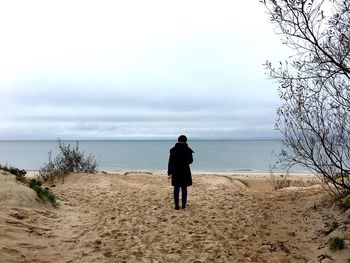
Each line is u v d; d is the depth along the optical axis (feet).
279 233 23.27
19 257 15.96
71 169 57.16
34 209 26.27
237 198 36.17
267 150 333.42
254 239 22.26
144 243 21.13
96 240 20.75
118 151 347.56
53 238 20.20
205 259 18.56
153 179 54.90
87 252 18.63
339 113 24.34
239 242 21.56
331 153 24.81
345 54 20.81
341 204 24.54
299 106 24.82
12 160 201.67
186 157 31.04
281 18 20.58
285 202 32.01
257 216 27.71
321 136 25.31
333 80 22.89
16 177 32.73
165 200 35.12
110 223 25.49
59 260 16.80
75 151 59.00
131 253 19.10
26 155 270.05
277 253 19.84
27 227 21.03
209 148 401.29
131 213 29.12
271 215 27.84
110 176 53.26
